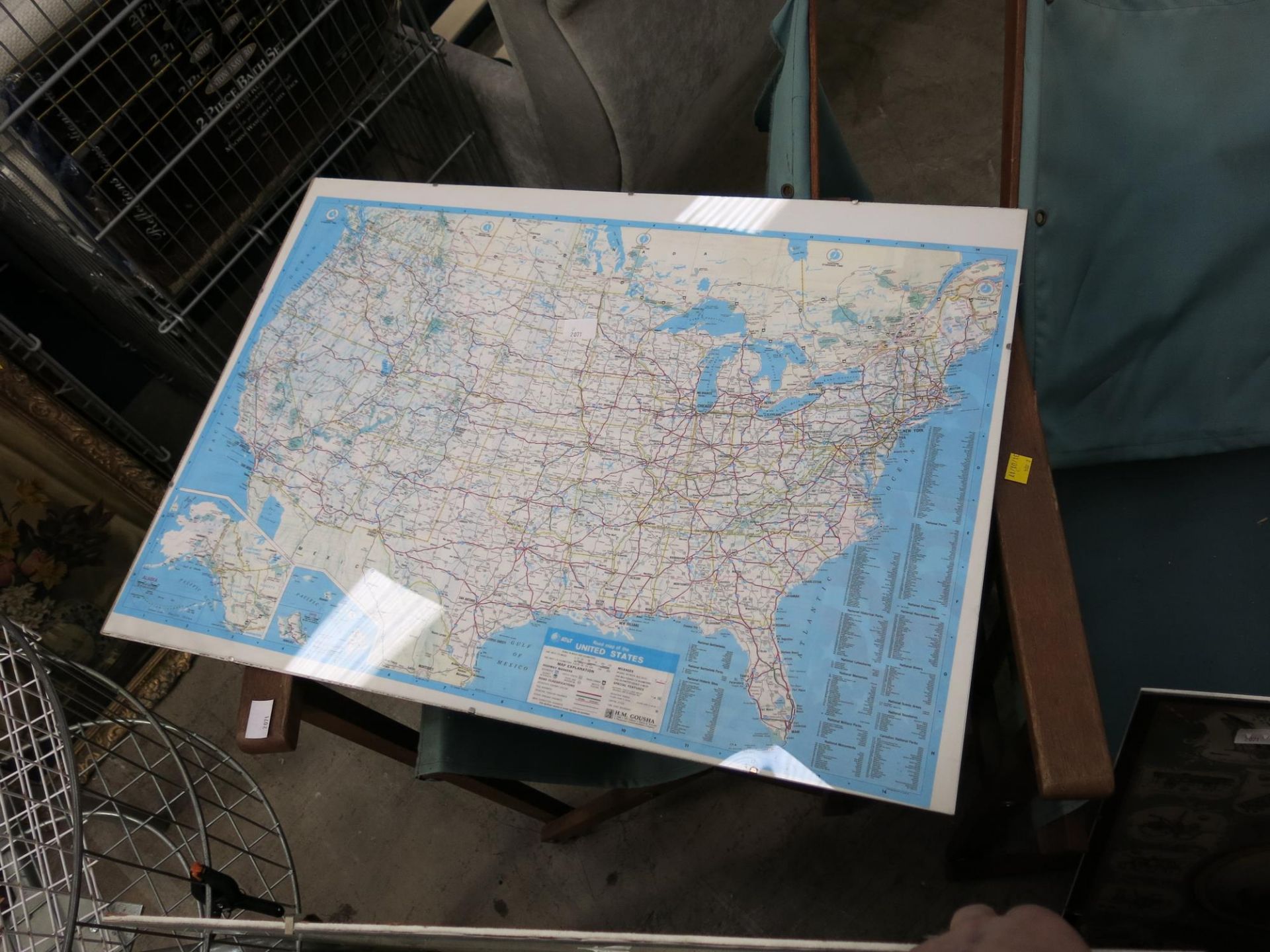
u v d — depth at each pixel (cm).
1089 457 125
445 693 96
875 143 215
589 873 154
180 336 162
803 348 102
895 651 88
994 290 99
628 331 109
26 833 111
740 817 153
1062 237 113
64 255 150
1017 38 108
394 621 101
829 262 105
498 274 117
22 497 160
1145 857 95
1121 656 116
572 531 100
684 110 180
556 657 95
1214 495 123
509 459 106
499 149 191
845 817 150
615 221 116
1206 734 80
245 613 105
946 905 141
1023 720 101
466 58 176
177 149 141
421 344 116
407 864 161
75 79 123
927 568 90
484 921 154
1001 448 94
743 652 91
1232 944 103
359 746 172
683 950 72
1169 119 104
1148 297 113
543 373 110
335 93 163
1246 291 109
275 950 94
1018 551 89
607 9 145
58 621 169
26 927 108
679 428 102
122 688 120
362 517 107
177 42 130
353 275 123
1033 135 109
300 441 114
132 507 177
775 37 124
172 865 163
